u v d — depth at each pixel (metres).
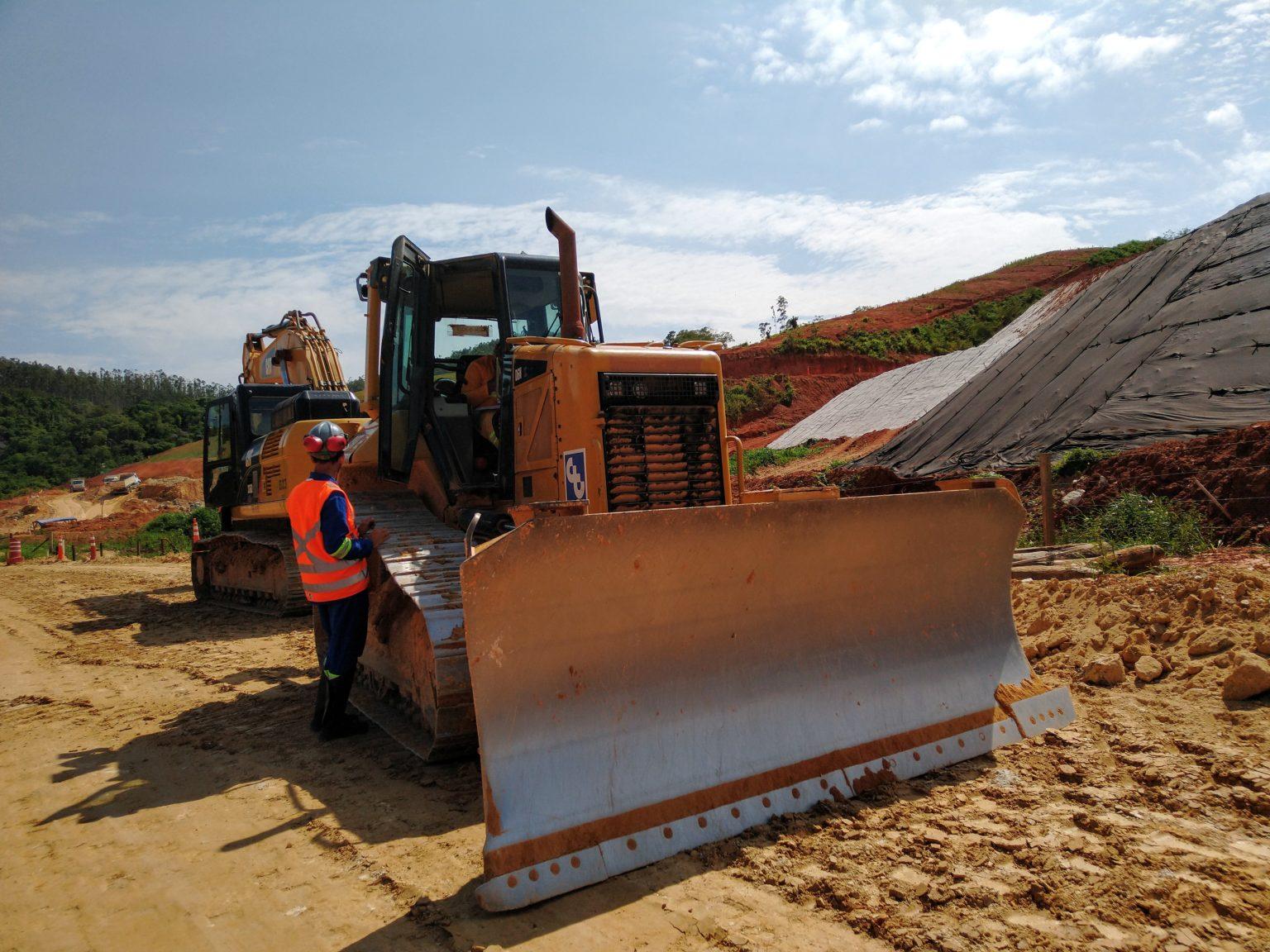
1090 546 7.72
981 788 3.43
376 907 2.78
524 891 2.69
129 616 11.06
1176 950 2.26
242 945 2.58
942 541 4.18
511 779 2.88
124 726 5.37
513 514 3.10
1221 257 15.60
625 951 2.40
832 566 3.81
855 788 3.43
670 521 3.27
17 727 5.48
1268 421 9.46
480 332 5.91
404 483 5.83
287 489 8.84
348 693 4.73
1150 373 13.41
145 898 2.94
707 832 3.06
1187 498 8.46
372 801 3.78
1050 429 13.80
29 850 3.44
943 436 17.16
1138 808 3.14
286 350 12.17
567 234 4.96
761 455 28.97
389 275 5.66
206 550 12.12
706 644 3.46
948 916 2.49
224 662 7.46
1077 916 2.45
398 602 4.77
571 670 3.13
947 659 4.10
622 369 4.64
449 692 3.77
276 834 3.46
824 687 3.69
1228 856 2.73
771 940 2.42
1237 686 4.01
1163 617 4.98
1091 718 4.12
